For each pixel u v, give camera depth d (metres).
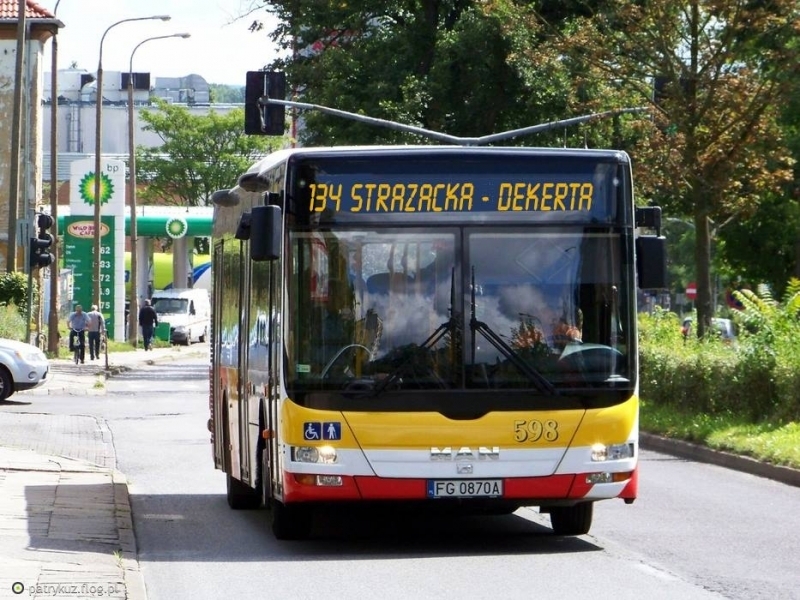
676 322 73.56
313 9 114.25
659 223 30.28
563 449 28.28
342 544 30.92
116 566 25.97
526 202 28.88
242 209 35.12
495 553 29.25
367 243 28.53
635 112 78.25
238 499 37.47
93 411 76.69
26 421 67.56
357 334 28.28
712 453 51.22
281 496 28.72
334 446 27.95
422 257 28.58
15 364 79.44
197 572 26.95
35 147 138.50
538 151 29.00
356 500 27.95
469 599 23.69
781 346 55.72
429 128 108.62
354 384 28.05
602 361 28.64
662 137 73.06
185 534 32.75
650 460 52.06
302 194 28.58
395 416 27.97
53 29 138.12
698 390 60.53
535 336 28.48
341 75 111.62
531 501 28.28
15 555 26.80
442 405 28.06
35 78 138.88
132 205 157.25
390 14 115.88
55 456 48.38
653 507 37.78
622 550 29.66
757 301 59.53
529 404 28.23
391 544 30.86
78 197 154.88
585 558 28.48
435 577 26.08
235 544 31.00
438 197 28.73
